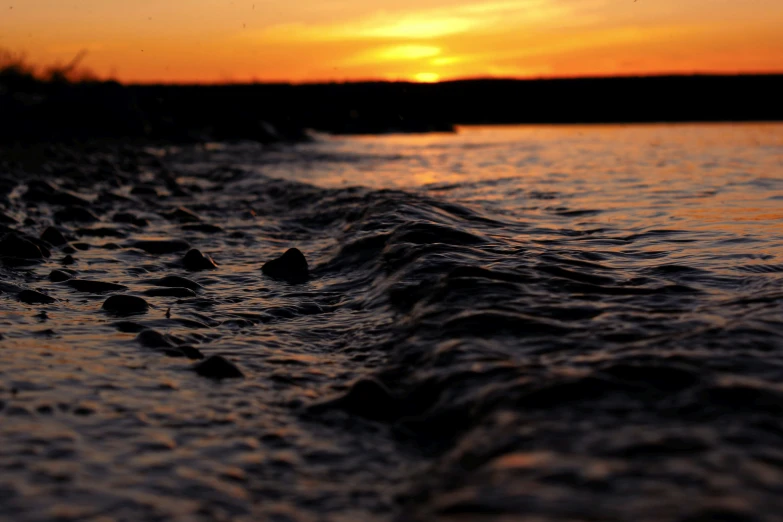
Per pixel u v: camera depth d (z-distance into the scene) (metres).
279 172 10.73
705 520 1.23
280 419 2.09
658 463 1.45
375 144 17.64
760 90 24.78
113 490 1.63
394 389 2.27
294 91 26.31
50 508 1.54
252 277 4.12
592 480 1.41
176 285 3.83
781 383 1.84
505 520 1.30
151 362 2.56
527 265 3.50
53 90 18.45
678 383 1.88
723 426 1.61
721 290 3.03
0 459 1.76
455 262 3.62
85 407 2.11
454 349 2.38
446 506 1.42
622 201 6.39
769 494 1.31
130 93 18.28
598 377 1.94
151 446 1.87
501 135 19.94
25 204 6.66
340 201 6.57
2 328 2.93
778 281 3.12
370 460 1.83
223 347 2.79
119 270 4.25
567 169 9.86
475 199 6.85
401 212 5.16
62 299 3.50
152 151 15.11
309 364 2.60
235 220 6.34
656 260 3.75
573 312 2.71
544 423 1.72
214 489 1.67
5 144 14.13
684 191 6.91
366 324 3.05
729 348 2.13
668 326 2.46
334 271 4.17
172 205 7.23
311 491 1.67
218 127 19.42
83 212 6.12
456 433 1.93
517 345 2.39
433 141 18.02
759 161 9.91
